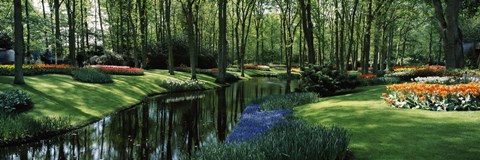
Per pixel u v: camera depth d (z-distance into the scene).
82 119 11.95
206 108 16.08
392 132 7.31
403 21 41.91
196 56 38.97
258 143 5.94
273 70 56.81
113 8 38.75
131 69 25.69
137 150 8.81
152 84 22.86
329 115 10.05
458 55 20.83
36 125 9.78
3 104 10.84
